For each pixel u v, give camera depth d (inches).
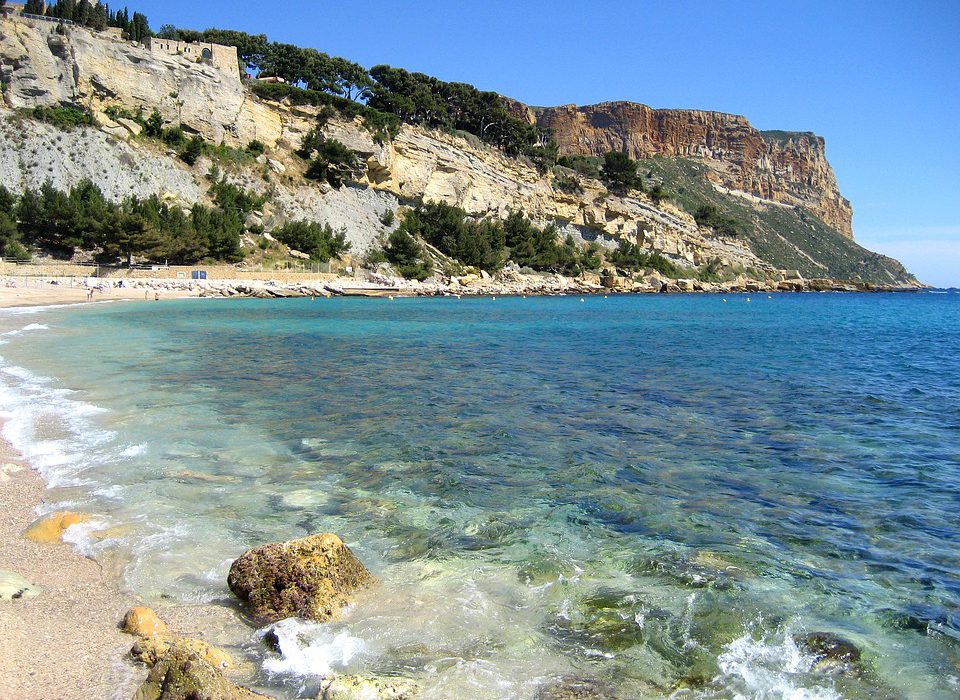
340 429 581.6
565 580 293.0
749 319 2479.1
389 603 266.8
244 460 474.6
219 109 3976.4
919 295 6801.2
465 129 5816.9
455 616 256.5
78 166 3223.4
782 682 219.6
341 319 2031.3
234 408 656.4
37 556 297.9
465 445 536.4
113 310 2027.6
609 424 630.5
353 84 5118.1
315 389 781.9
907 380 959.6
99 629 233.3
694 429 616.7
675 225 6333.7
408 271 3978.8
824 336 1753.2
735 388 858.8
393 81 5236.2
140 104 3730.3
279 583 261.3
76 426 551.8
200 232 3129.9
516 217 4901.6
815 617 265.9
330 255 3764.8
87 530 328.5
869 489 442.6
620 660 229.1
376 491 414.6
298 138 4333.2
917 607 277.0
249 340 1336.1
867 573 310.7
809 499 420.8
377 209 4387.3
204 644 220.4
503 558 317.1
